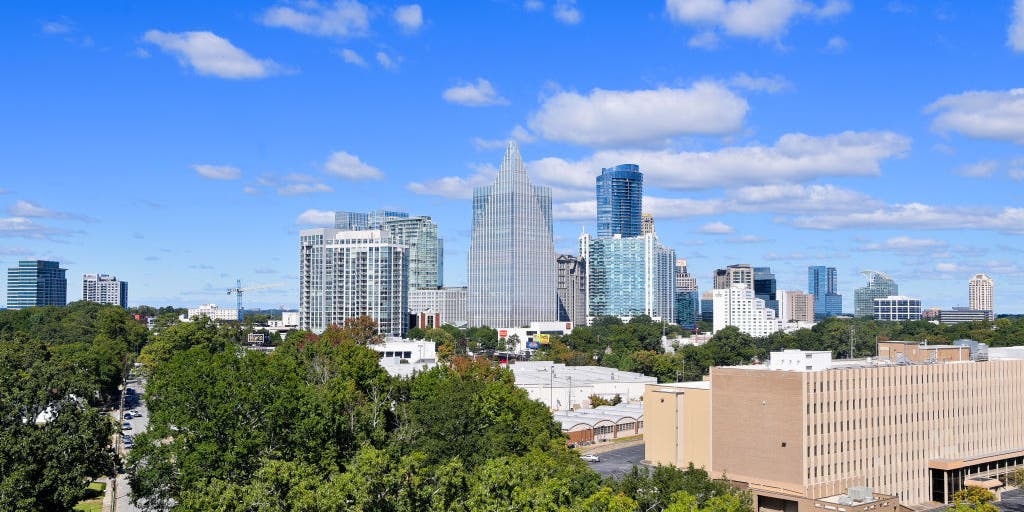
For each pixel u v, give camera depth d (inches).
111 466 6333.7
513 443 7332.7
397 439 6919.3
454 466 5221.5
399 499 4936.0
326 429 6072.8
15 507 5017.2
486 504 4928.6
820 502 7391.7
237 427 5846.5
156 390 6737.2
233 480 5605.3
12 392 5935.0
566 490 5068.9
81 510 6624.0
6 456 5231.3
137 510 6668.3
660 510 5487.2
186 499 4877.0
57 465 5413.4
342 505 4611.2
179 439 5861.2
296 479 4857.3
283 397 5984.3
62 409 6067.9
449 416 7027.6
